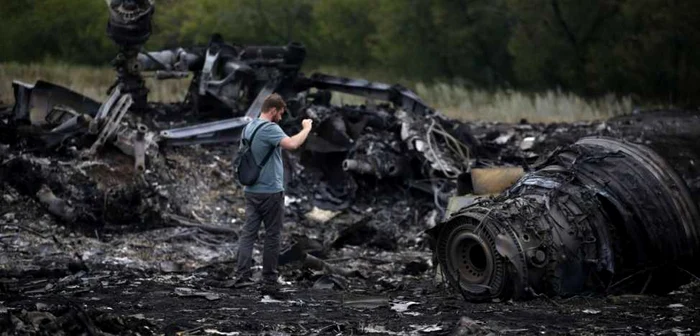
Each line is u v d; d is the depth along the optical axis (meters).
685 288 17.47
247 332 12.36
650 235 15.81
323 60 65.81
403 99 29.91
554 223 15.51
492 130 32.66
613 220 16.02
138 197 23.09
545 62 52.66
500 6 56.75
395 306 14.84
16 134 24.62
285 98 28.31
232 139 26.00
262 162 17.38
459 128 28.34
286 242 22.45
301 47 28.67
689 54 47.34
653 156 16.64
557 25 52.12
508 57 57.22
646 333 12.45
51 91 25.70
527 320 13.57
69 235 21.98
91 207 22.61
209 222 23.95
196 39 62.19
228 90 27.59
